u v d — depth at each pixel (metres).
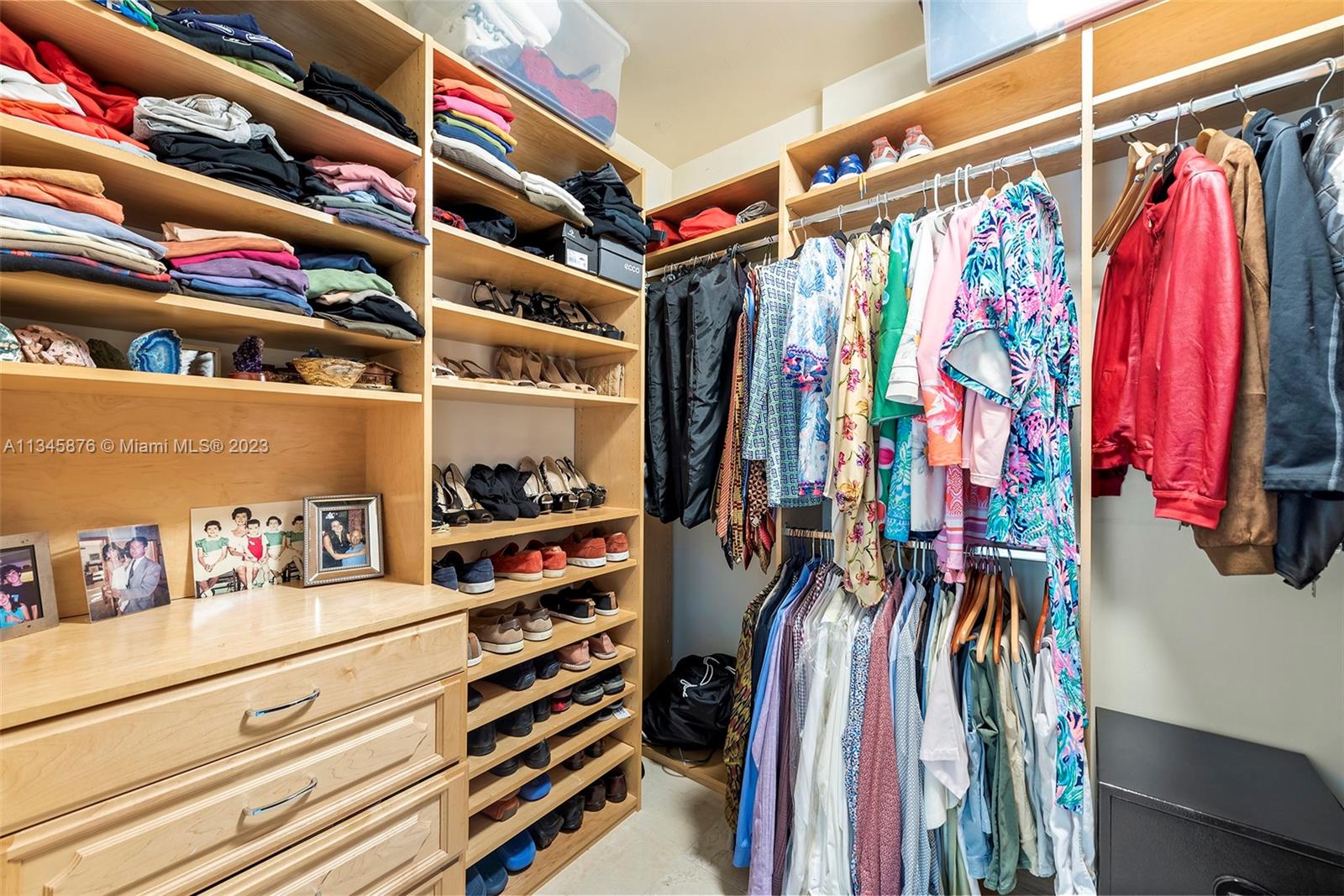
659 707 1.96
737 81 1.88
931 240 1.17
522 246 1.44
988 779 1.19
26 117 0.71
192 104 0.88
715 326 1.63
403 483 1.20
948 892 1.17
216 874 0.73
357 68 1.20
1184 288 0.91
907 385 1.11
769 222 1.75
